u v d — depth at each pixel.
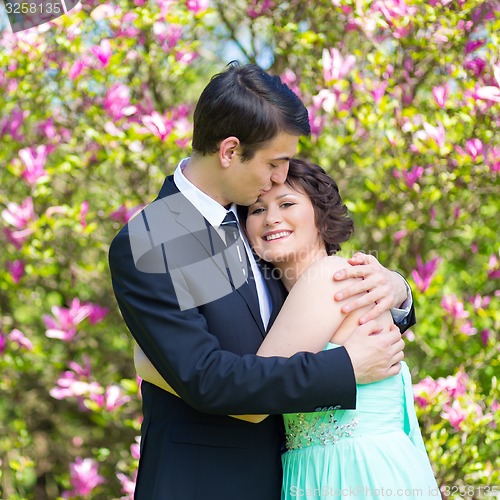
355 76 3.31
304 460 2.07
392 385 2.12
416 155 3.41
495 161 3.27
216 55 3.97
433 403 3.13
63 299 3.84
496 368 3.50
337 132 3.55
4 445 3.86
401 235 3.47
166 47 3.48
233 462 2.01
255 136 1.97
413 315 2.34
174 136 3.28
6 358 3.61
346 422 2.04
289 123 2.00
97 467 3.76
